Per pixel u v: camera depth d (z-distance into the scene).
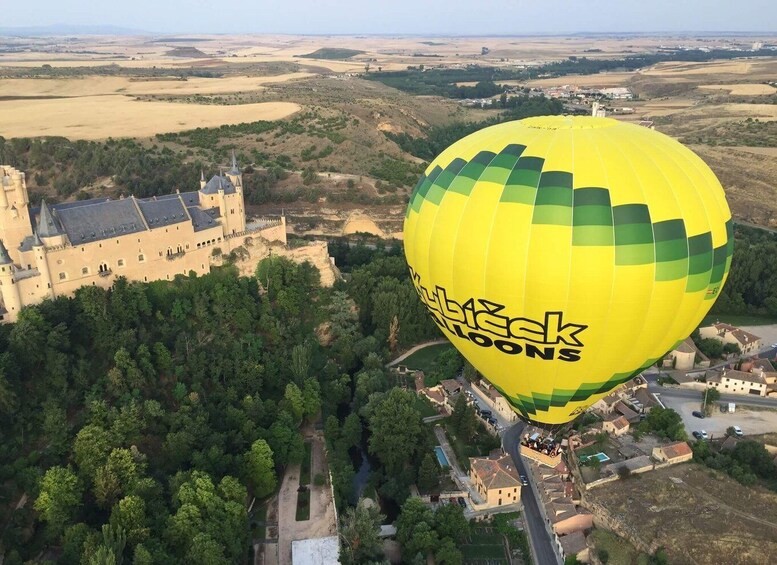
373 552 88.50
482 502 100.25
